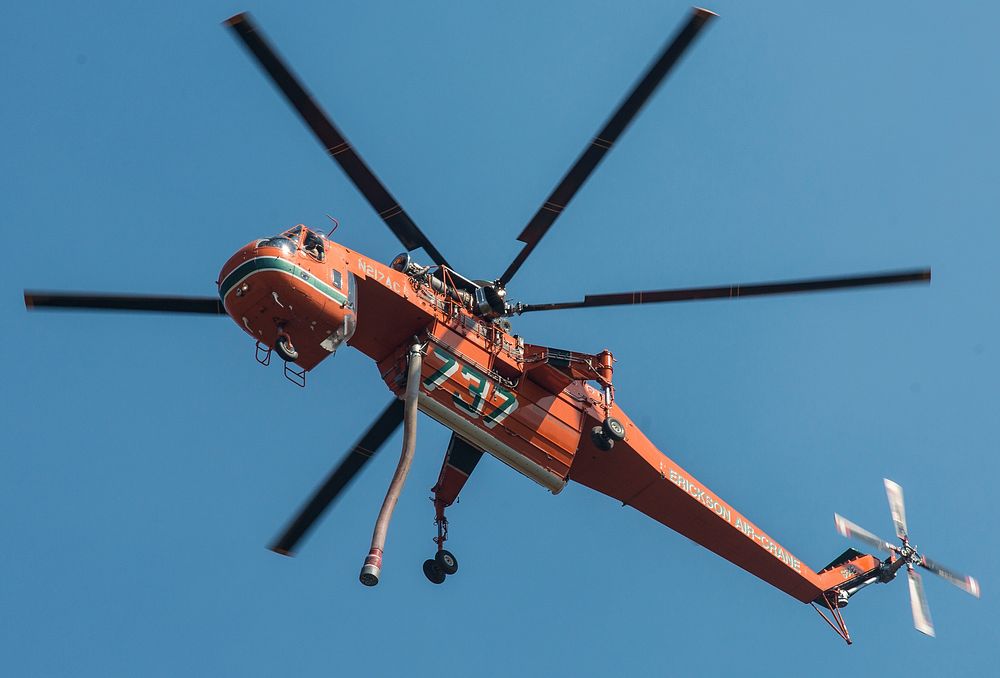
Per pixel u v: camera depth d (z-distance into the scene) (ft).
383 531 206.18
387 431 258.16
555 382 262.88
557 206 241.35
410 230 248.32
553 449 261.65
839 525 323.37
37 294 241.14
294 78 218.59
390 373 253.85
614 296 258.16
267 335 235.20
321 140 228.84
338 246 241.14
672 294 255.09
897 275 247.29
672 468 291.38
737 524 304.30
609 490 293.23
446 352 249.75
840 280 249.14
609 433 263.08
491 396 254.27
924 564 332.60
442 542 261.03
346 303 234.38
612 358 263.49
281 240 230.68
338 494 263.08
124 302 243.40
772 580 319.27
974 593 327.26
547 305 261.44
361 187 238.68
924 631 322.75
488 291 257.96
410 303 246.06
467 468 266.16
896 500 336.08
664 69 219.00
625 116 225.35
